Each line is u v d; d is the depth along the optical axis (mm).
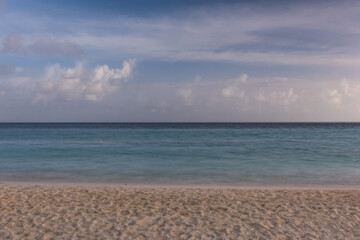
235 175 14844
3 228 6629
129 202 8953
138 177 14320
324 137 46188
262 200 9297
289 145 31328
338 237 6316
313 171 15961
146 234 6379
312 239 6199
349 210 8211
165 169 16547
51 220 7195
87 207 8359
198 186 12086
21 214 7641
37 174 14992
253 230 6668
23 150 25734
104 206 8477
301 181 13406
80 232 6449
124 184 12500
